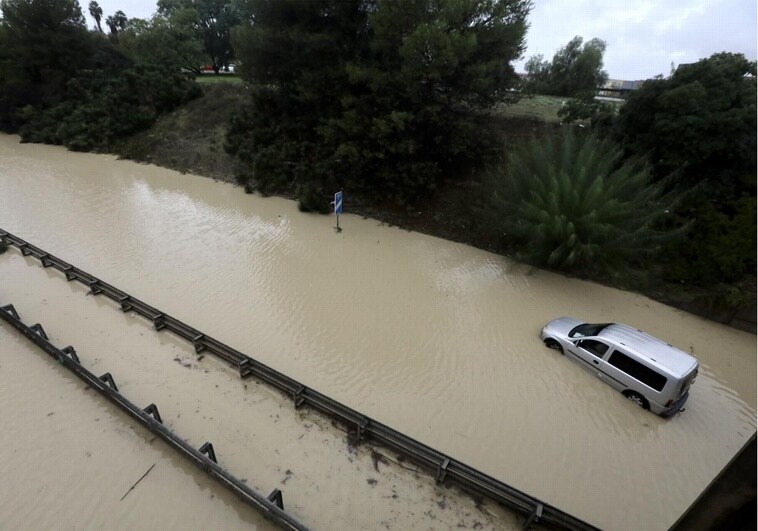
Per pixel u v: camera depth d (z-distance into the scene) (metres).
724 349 8.93
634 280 10.95
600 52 22.64
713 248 10.16
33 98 28.92
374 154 14.30
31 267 11.24
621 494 5.96
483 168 14.80
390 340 8.91
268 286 10.72
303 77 16.14
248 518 5.43
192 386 7.46
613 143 12.16
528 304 10.34
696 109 10.74
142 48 33.72
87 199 16.59
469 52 12.57
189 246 12.73
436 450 6.37
